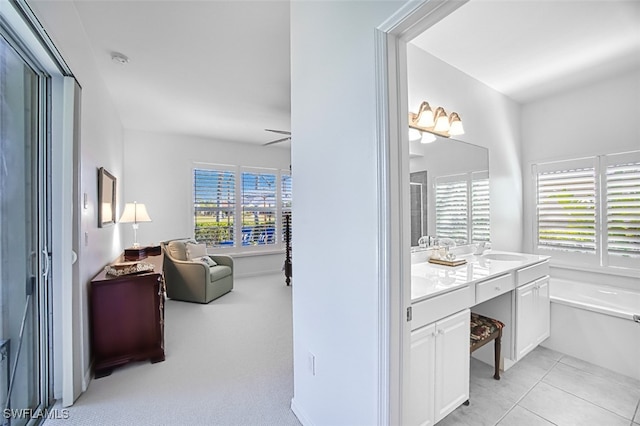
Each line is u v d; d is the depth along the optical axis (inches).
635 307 103.7
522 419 65.9
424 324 57.4
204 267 148.8
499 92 122.3
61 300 71.8
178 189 189.8
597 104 114.0
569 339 95.3
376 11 42.5
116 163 142.0
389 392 41.9
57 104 72.3
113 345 86.3
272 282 193.8
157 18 77.1
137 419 65.7
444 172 100.7
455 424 64.2
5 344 57.8
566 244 122.5
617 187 109.5
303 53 62.7
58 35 63.7
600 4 72.4
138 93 124.4
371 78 43.4
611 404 71.1
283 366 88.4
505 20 78.4
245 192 216.4
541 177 129.5
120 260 125.1
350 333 49.1
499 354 80.4
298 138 65.4
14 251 60.5
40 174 70.1
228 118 157.3
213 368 87.2
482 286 72.3
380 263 42.2
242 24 79.8
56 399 71.5
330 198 54.1
